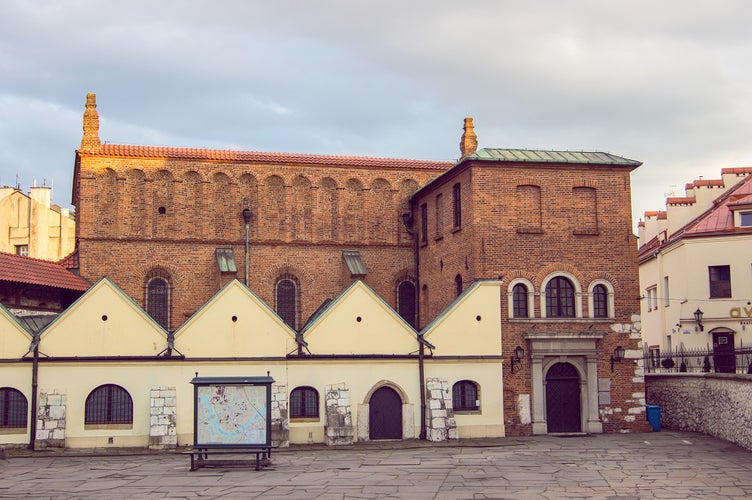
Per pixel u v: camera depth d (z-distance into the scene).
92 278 47.84
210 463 32.34
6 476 30.25
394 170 52.78
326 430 39.66
